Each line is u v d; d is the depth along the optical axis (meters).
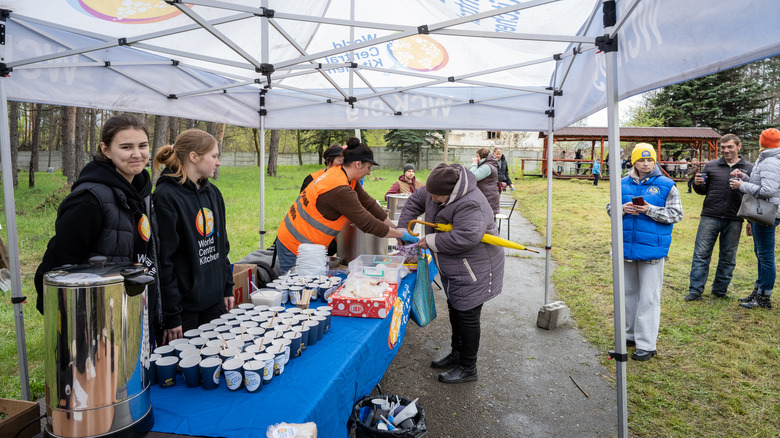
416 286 3.27
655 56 2.04
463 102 4.61
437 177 2.90
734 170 4.63
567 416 2.94
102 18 2.65
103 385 1.09
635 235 3.59
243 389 1.48
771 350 3.77
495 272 3.17
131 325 1.14
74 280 1.06
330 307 2.16
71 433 1.08
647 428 2.81
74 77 2.98
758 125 28.61
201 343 1.64
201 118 4.14
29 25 2.64
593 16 2.84
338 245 3.28
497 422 2.86
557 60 3.84
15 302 2.58
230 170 26.64
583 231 9.71
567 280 6.14
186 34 3.12
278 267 3.21
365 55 4.02
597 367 3.63
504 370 3.56
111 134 1.55
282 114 5.04
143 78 3.48
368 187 18.84
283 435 1.17
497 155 6.99
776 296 5.09
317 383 1.53
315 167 32.16
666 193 3.51
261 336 1.74
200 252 1.97
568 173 29.05
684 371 3.50
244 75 4.25
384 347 2.29
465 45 3.69
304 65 3.82
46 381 1.12
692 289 5.05
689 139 23.45
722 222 4.91
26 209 10.93
